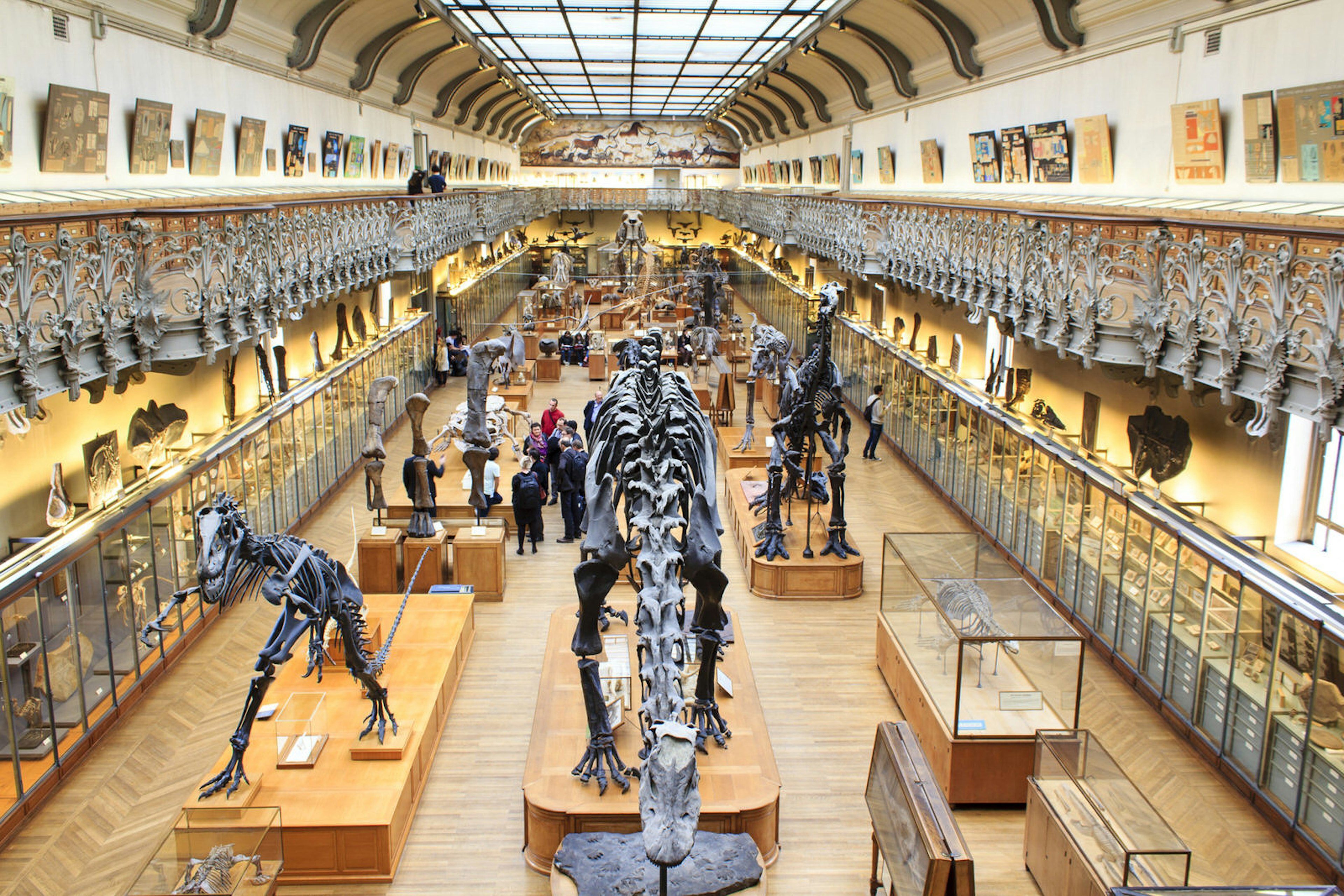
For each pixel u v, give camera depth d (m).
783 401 15.00
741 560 15.66
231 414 16.31
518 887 7.99
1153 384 11.95
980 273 14.48
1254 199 10.58
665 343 30.02
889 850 6.97
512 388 26.55
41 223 8.27
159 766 9.63
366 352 21.17
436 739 10.05
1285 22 9.88
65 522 11.20
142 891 6.60
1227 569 9.36
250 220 12.25
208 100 15.33
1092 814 7.04
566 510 16.20
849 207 23.52
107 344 9.37
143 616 11.04
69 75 11.26
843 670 11.90
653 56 34.41
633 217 45.59
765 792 8.29
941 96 22.11
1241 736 9.27
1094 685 11.45
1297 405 7.76
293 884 7.96
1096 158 14.43
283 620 8.38
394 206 21.30
